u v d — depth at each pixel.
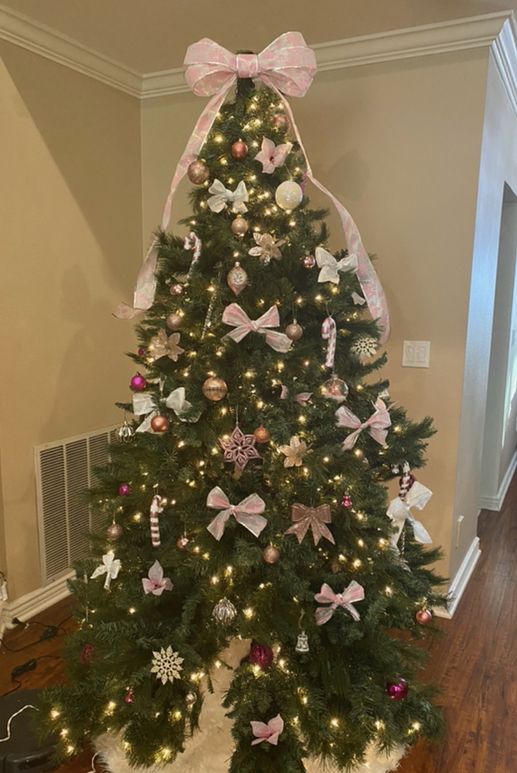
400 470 1.71
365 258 1.68
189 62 1.50
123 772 1.59
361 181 2.36
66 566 2.51
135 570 1.61
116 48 2.34
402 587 1.60
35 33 2.12
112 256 2.65
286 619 1.42
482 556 2.98
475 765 1.64
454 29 2.09
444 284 2.28
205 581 1.49
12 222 2.14
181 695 1.46
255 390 1.45
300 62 1.48
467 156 2.18
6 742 1.64
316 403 1.49
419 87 2.21
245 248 1.43
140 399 1.48
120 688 1.40
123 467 1.58
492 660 2.11
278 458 1.44
